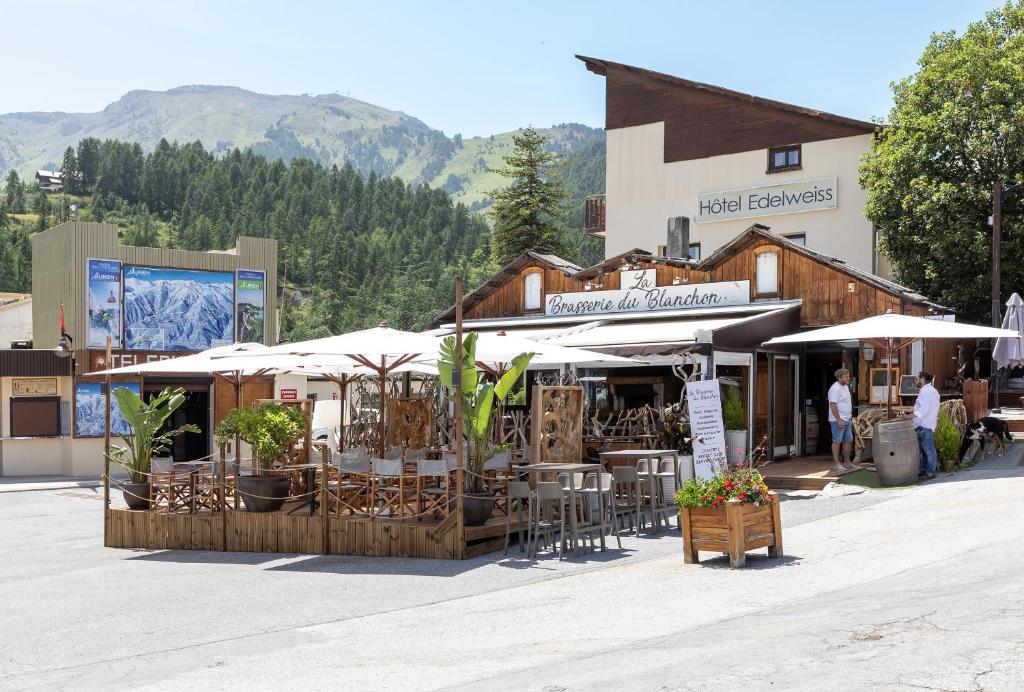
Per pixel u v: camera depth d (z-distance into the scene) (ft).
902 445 55.21
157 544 53.67
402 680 23.99
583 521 44.24
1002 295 88.28
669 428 62.59
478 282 574.56
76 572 46.70
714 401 58.44
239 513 51.03
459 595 35.99
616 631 27.99
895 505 48.52
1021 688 18.84
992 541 36.19
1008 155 86.38
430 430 64.90
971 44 89.30
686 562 38.47
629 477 47.42
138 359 108.27
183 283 112.06
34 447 103.71
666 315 79.15
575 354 51.57
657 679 21.58
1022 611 24.72
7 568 49.29
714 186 113.39
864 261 101.60
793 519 47.44
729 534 36.96
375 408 77.25
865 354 71.72
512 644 27.37
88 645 31.48
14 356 100.94
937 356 78.48
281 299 586.04
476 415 46.37
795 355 74.43
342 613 34.01
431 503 48.16
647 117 119.44
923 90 91.15
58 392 104.32
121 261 107.65
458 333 43.06
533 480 49.55
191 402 110.83
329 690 23.50
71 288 105.09
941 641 22.63
